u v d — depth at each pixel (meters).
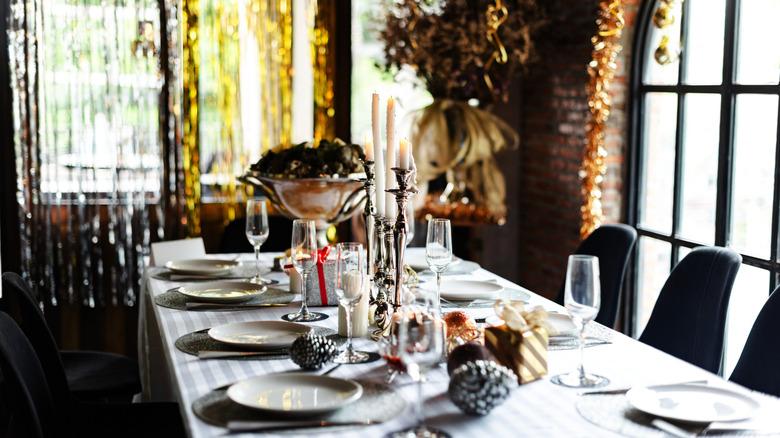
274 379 1.91
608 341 2.32
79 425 2.55
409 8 4.57
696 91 3.78
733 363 3.62
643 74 4.20
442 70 4.59
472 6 4.55
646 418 1.75
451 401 1.79
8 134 4.59
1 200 4.63
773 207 3.35
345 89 4.90
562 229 4.77
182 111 4.73
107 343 4.84
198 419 1.74
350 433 1.67
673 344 2.75
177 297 2.90
